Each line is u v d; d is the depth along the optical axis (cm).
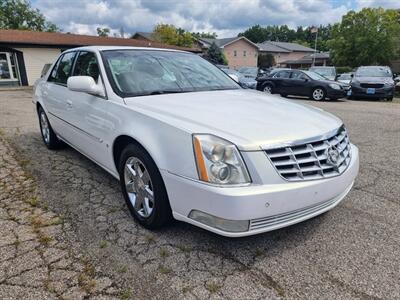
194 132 216
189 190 215
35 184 358
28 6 4066
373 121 805
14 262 224
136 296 195
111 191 341
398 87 1827
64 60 430
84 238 254
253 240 254
